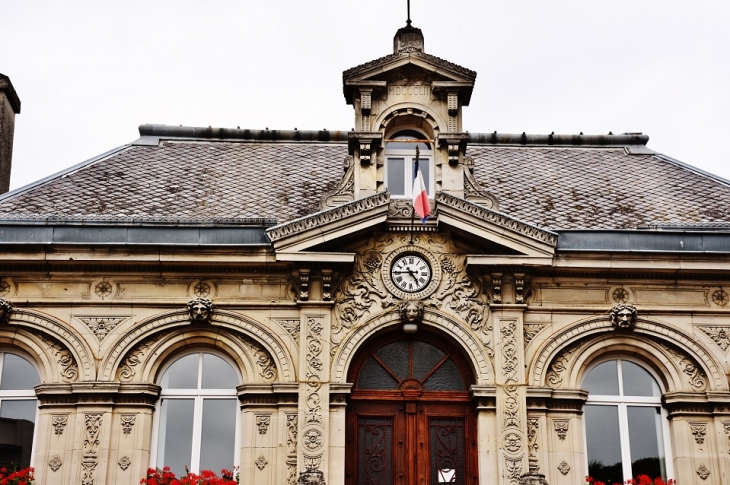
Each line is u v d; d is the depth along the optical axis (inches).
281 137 893.2
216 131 890.7
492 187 800.3
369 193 695.1
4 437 662.5
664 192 798.5
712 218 748.6
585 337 681.6
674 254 681.6
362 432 669.9
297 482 609.3
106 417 652.1
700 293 691.4
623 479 666.2
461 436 668.7
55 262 675.4
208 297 681.0
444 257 690.8
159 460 660.1
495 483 642.2
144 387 659.4
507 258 670.5
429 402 675.4
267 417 656.4
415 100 720.3
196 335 677.3
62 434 652.1
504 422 650.8
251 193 770.8
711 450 660.7
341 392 655.8
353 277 684.7
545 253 671.1
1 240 673.6
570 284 689.6
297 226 666.8
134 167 814.5
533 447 652.1
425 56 721.6
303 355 662.5
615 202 777.6
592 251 679.1
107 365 662.5
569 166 857.5
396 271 687.7
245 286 684.1
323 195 698.8
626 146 905.5
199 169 816.9
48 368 666.2
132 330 671.1
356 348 669.9
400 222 689.6
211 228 679.7
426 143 728.3
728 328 684.1
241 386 663.1
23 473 634.2
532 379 666.2
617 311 679.1
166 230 679.7
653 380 689.0
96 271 682.2
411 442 666.8
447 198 674.8
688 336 681.6
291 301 679.7
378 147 707.4
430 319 676.7
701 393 669.3
